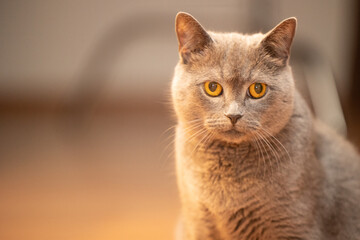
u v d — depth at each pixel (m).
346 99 4.24
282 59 1.58
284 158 1.53
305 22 4.55
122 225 2.43
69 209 2.62
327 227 1.64
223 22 3.38
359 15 4.43
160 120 4.55
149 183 3.06
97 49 4.27
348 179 1.71
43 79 4.79
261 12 2.71
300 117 1.62
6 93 4.74
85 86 4.11
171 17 4.11
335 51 4.60
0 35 4.68
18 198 2.77
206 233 1.71
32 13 4.66
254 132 1.51
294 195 1.53
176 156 1.76
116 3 4.63
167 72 4.75
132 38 4.23
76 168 3.32
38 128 4.26
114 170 3.29
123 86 4.75
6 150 3.67
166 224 2.44
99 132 4.17
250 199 1.55
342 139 1.89
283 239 1.58
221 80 1.53
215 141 1.56
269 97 1.54
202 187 1.60
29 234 2.32
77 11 4.66
